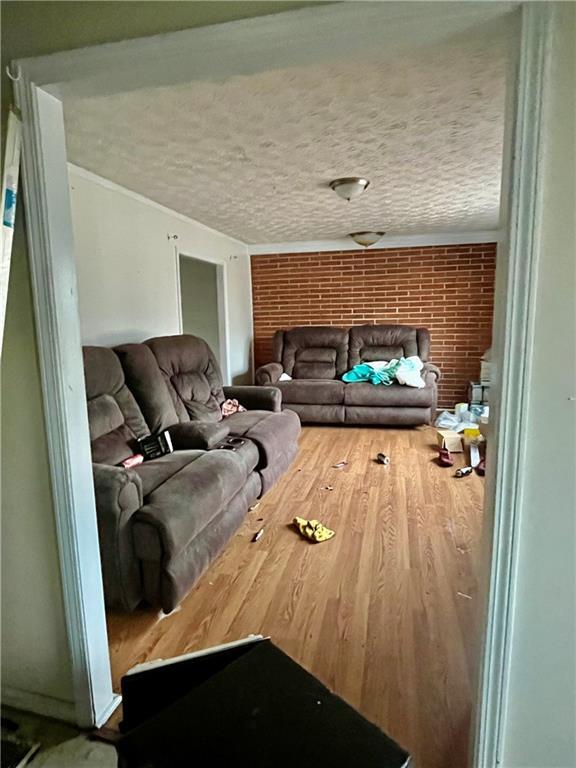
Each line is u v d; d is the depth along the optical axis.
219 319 5.05
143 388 2.76
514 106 0.88
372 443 4.22
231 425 3.21
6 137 1.11
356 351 5.24
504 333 0.94
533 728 1.06
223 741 0.92
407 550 2.34
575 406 0.92
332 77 1.63
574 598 0.99
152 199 3.43
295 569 2.19
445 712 1.42
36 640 1.39
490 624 1.04
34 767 1.27
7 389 1.25
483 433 3.76
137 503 1.84
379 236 4.86
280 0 0.94
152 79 1.10
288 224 4.44
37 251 1.16
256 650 1.18
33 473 1.28
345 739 0.92
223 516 2.32
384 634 1.75
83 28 1.05
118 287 3.12
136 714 1.17
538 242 0.89
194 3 0.98
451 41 0.94
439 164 2.66
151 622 1.85
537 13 0.83
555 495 0.96
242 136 2.21
